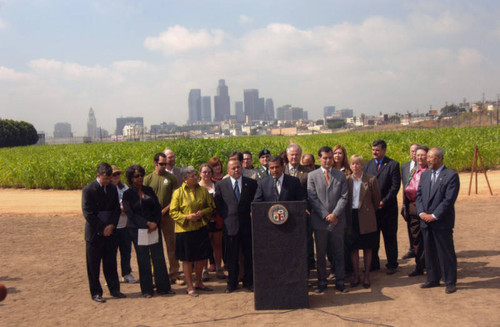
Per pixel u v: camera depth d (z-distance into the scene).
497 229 9.15
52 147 51.22
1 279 7.20
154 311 5.59
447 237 5.75
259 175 7.44
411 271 6.95
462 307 5.12
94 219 5.99
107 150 30.25
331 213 6.04
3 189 20.62
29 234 10.66
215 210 7.10
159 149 26.20
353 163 6.34
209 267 7.80
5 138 87.00
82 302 6.04
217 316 5.28
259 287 5.47
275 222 5.43
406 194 6.78
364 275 6.31
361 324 4.78
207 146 26.56
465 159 19.61
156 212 6.31
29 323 5.25
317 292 6.09
